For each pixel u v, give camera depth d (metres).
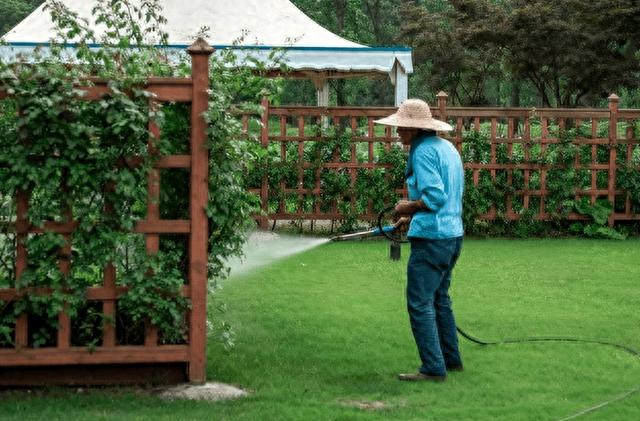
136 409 6.19
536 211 17.27
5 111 6.42
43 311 6.60
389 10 56.50
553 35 28.25
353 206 16.88
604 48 29.31
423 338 7.16
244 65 8.12
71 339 6.76
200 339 6.68
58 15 7.25
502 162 17.08
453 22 35.19
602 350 8.32
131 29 7.61
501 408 6.41
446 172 7.11
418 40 33.62
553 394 6.84
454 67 33.78
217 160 6.71
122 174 6.42
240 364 7.57
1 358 6.45
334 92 51.28
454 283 11.85
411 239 7.16
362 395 6.75
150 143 6.52
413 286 7.15
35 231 6.43
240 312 9.76
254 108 7.42
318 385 6.99
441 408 6.43
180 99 6.58
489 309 10.12
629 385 7.13
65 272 6.46
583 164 17.27
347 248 15.19
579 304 10.49
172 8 21.33
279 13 22.02
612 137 17.27
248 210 7.24
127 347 6.60
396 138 16.91
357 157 17.52
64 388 6.64
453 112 17.09
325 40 21.31
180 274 6.67
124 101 6.37
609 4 28.25
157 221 6.59
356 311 9.92
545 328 9.16
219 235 7.08
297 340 8.52
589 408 6.45
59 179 6.46
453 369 7.52
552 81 34.88
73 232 6.46
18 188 6.43
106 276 6.51
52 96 6.28
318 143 16.81
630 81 29.47
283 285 11.51
